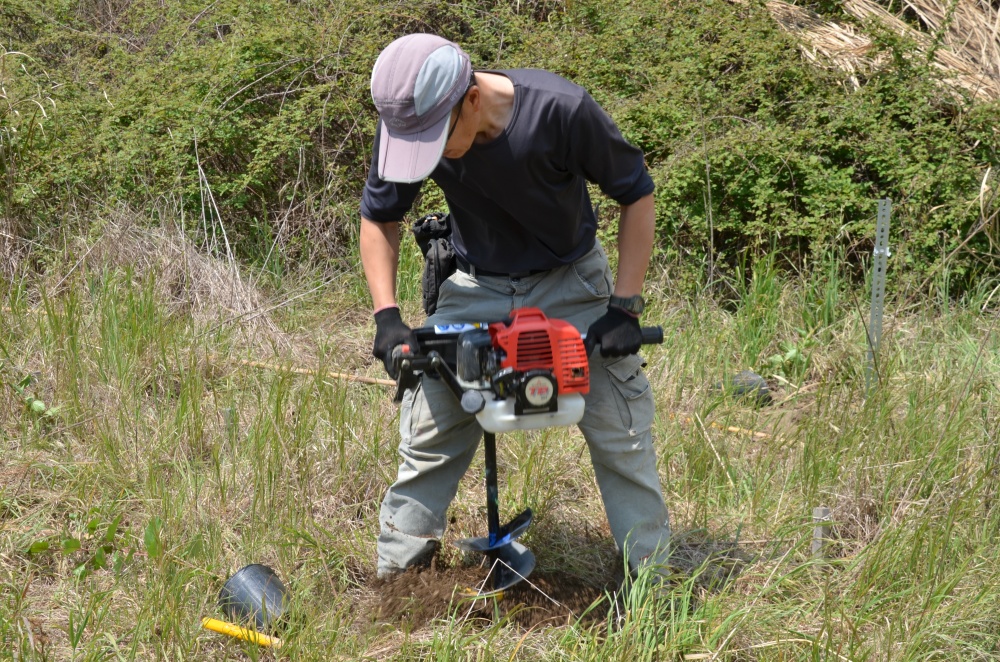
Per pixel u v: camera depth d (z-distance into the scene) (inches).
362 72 240.4
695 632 111.9
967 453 152.3
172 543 129.3
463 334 101.6
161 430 154.9
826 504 145.3
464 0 264.2
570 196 104.7
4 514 137.9
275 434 146.6
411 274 220.2
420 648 112.3
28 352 175.2
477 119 95.1
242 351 189.0
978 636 116.6
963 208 212.4
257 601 115.4
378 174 99.3
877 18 242.4
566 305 113.9
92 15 312.3
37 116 236.7
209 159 237.8
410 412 116.4
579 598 125.5
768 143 220.4
